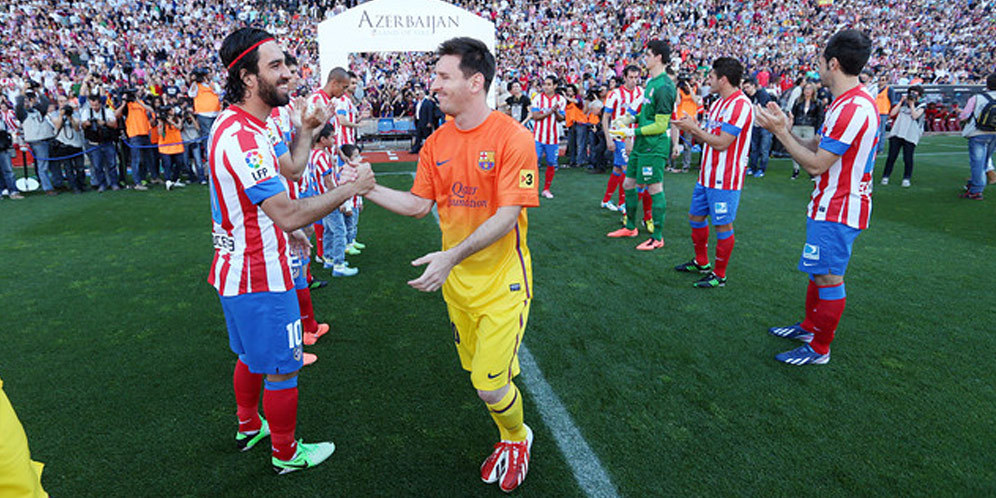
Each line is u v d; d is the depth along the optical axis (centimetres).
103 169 902
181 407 274
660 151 525
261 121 200
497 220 183
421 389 291
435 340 348
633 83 613
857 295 414
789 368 310
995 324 361
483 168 193
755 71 1909
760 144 984
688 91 691
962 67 2398
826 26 2638
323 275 478
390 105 1528
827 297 301
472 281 204
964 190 818
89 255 534
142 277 470
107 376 304
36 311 395
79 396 283
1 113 823
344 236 469
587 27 2391
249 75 187
